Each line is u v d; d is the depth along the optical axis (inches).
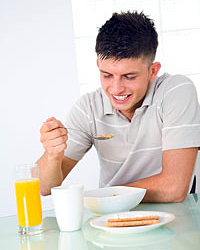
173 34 161.8
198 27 162.2
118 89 53.3
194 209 44.9
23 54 155.9
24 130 155.6
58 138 51.8
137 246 32.8
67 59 156.7
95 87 159.3
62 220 39.3
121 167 63.9
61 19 156.6
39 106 156.2
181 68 162.1
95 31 159.6
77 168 154.3
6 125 155.1
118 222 37.1
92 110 65.1
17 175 40.1
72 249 33.4
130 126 62.2
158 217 39.0
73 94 156.9
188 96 57.9
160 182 52.1
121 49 50.5
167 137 56.6
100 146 65.6
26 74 155.9
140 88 54.5
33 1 155.9
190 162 54.6
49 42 156.3
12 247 35.6
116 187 51.3
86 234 37.9
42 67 156.2
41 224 40.6
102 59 52.4
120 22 52.2
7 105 155.2
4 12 155.2
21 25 155.7
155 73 59.2
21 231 40.1
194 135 55.9
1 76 155.2
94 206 44.0
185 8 161.9
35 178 40.5
